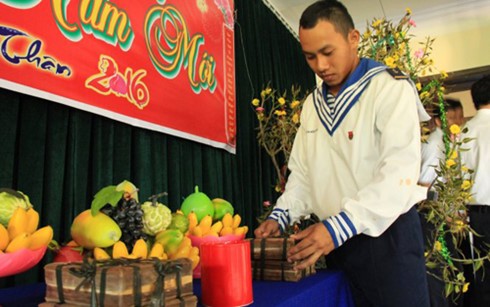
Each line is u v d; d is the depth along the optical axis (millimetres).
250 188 2236
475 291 2150
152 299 481
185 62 1650
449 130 1846
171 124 1534
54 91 1087
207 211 974
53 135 1151
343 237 788
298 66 3359
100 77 1234
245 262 606
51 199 1119
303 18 978
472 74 3602
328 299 801
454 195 1688
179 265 532
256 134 2369
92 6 1221
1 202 640
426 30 3719
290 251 785
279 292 671
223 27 1997
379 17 3691
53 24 1097
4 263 600
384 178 830
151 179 1506
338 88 1053
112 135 1333
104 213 727
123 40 1333
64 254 716
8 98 1044
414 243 883
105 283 470
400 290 858
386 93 927
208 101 1798
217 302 588
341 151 987
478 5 3504
